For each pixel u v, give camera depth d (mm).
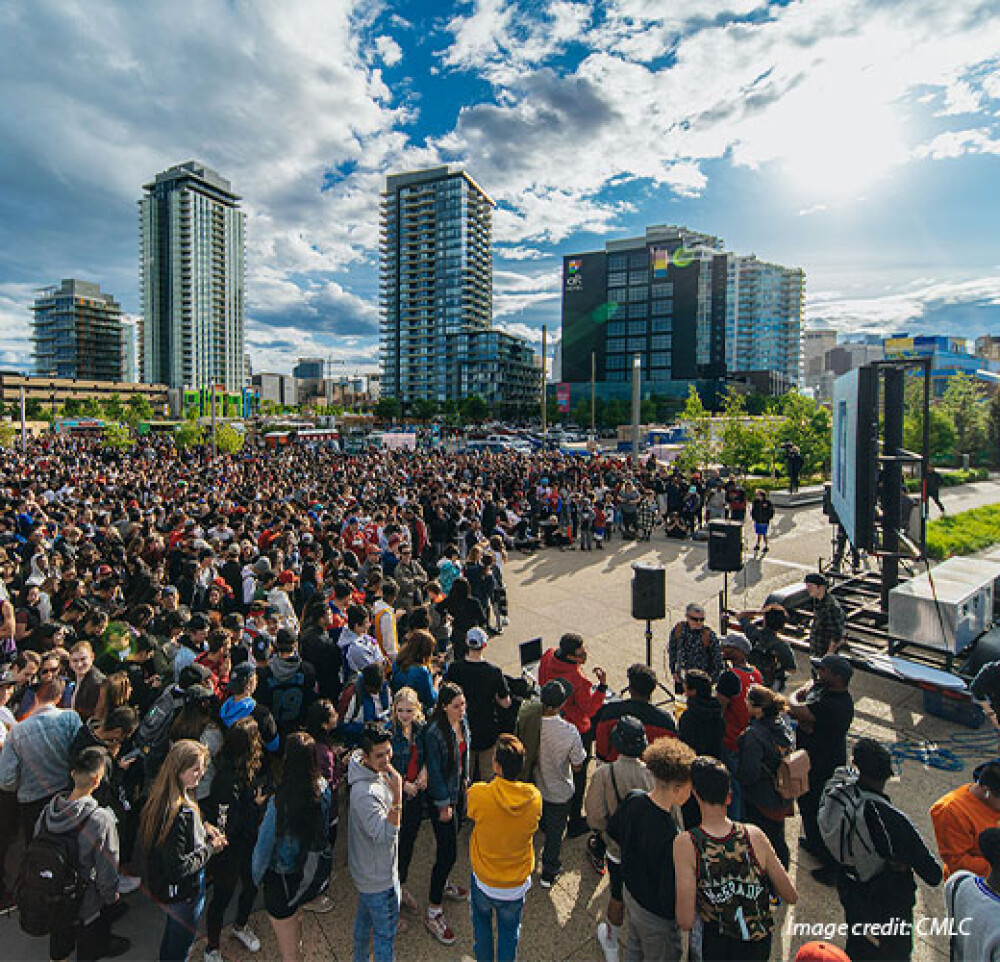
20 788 3895
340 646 5797
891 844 3008
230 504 15016
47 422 73000
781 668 5918
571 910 4156
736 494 16531
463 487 17938
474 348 170750
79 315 180875
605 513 16156
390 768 3510
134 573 8031
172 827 3252
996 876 2615
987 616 7738
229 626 5812
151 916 4121
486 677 5066
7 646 5988
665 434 48062
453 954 3807
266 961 3766
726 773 2799
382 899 3352
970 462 31391
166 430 71625
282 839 3242
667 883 2869
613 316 155000
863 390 7934
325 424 75812
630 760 3674
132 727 4098
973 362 95062
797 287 188875
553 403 158500
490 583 9039
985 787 3176
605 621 9875
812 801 4461
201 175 197625
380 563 9336
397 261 184750
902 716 6664
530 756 4324
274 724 4250
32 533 9750
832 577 10359
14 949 3812
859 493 8062
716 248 178875
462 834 5000
